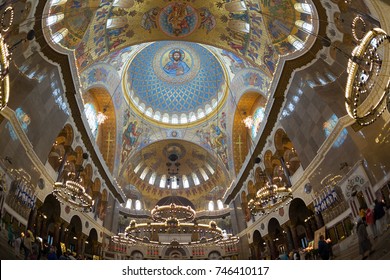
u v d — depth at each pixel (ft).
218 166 103.96
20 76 45.85
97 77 73.72
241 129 90.48
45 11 44.68
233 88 87.15
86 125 65.92
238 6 59.67
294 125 59.57
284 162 66.03
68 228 67.00
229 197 92.58
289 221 65.51
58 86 55.06
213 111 98.02
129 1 58.80
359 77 34.32
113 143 86.53
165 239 98.17
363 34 41.37
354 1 39.22
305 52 52.26
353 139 45.06
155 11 63.82
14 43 42.57
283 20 54.24
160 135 102.42
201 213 102.63
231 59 79.36
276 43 58.70
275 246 73.05
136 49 82.43
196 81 100.37
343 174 47.57
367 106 41.73
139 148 100.17
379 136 40.86
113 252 85.15
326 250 47.34
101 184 78.43
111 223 85.97
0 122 41.96
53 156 63.57
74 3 49.80
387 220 38.19
